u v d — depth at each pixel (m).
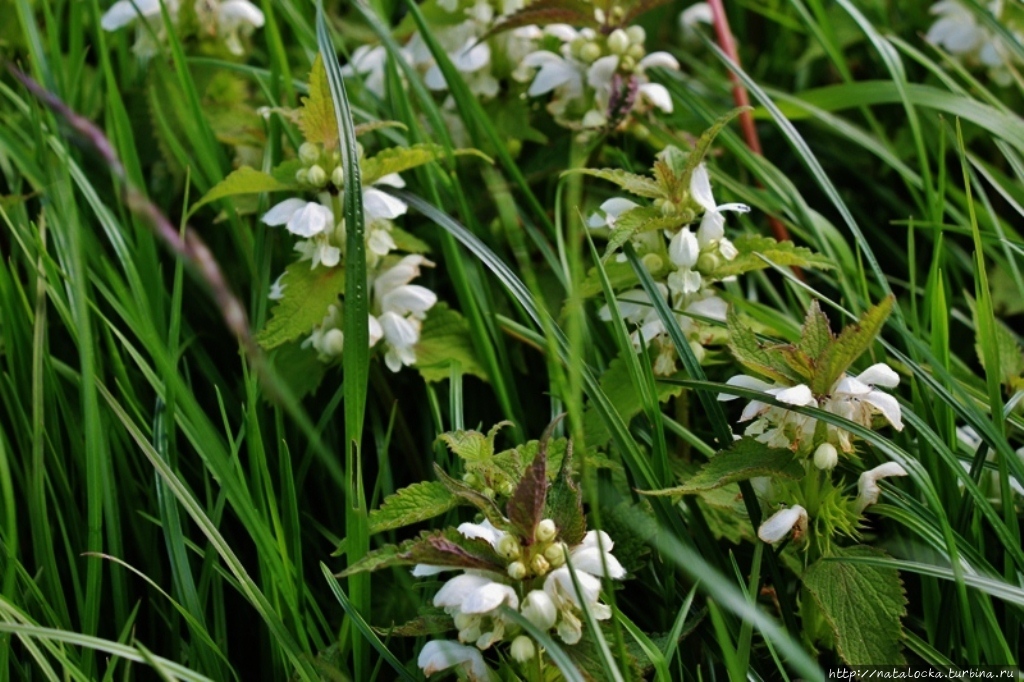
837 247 1.06
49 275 0.97
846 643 0.86
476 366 0.99
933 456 0.93
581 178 1.06
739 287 1.05
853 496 0.91
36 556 0.94
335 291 0.95
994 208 1.14
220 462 0.91
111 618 0.96
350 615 0.87
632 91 1.03
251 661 0.96
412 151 0.95
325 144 0.95
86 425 0.92
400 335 0.96
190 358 1.03
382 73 1.11
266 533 0.90
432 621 0.87
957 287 1.10
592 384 0.92
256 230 1.04
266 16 1.07
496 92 1.08
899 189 1.16
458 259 1.00
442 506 0.88
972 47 1.15
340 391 0.97
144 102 1.10
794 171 1.18
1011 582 0.91
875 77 1.27
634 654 0.86
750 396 0.88
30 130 1.08
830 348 0.86
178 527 0.92
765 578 0.93
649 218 0.92
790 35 1.33
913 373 0.92
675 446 0.98
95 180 1.07
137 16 1.07
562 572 0.84
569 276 0.97
